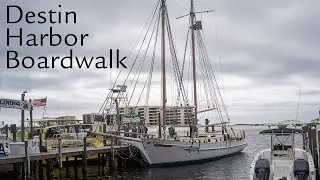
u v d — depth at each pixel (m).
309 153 30.62
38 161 38.22
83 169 40.09
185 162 49.84
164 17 54.84
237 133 70.38
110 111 55.41
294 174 26.94
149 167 47.91
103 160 46.50
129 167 48.72
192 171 45.94
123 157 48.62
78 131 62.47
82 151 40.81
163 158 47.75
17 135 54.84
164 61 53.09
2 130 46.19
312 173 27.03
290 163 28.66
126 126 54.53
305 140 37.00
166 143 47.47
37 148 38.84
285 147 31.58
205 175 43.34
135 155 48.00
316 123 35.03
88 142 50.69
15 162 34.28
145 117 55.47
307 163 27.28
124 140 48.38
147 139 46.16
